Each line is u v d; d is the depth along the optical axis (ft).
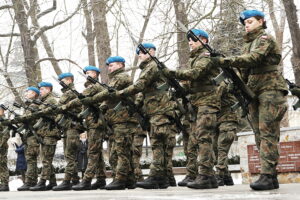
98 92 30.96
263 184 19.70
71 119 33.76
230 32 62.85
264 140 20.17
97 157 31.30
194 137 27.73
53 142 36.58
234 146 59.77
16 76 70.18
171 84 24.57
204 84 23.62
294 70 52.49
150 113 26.27
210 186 23.15
